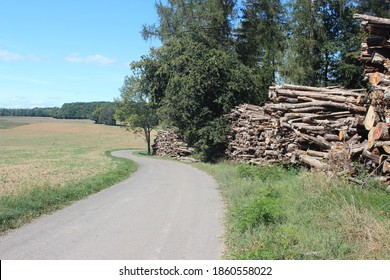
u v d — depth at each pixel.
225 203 11.75
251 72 35.03
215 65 32.22
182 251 6.91
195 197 13.17
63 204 12.10
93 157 40.59
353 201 7.53
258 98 34.84
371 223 6.56
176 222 9.29
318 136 12.37
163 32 40.88
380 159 9.03
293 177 12.54
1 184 16.39
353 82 29.73
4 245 7.44
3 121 141.12
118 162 32.34
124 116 62.12
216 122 30.75
